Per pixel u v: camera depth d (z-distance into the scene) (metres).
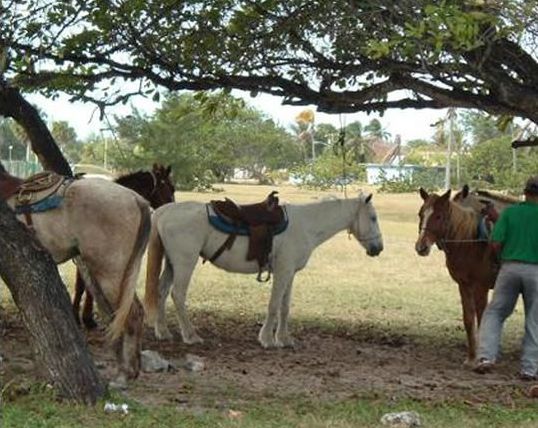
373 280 20.16
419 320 14.24
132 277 7.67
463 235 9.86
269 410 7.17
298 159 80.69
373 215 11.41
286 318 10.88
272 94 10.85
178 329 11.84
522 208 9.04
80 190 7.76
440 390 8.60
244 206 10.70
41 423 6.12
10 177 8.09
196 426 6.40
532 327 9.13
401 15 8.64
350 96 10.38
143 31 10.70
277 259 10.71
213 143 55.78
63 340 6.79
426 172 63.88
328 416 7.02
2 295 14.90
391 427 6.69
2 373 7.98
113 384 7.68
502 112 9.80
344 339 11.95
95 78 11.06
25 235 6.83
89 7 10.38
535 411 7.59
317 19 9.92
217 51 10.70
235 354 10.16
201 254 10.66
